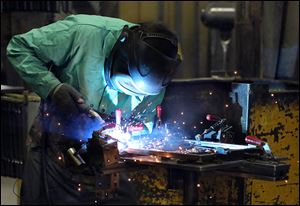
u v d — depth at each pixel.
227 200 3.88
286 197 4.10
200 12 5.32
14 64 2.85
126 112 2.95
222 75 4.67
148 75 2.52
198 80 3.73
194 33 5.42
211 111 3.54
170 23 5.39
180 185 2.88
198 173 2.84
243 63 5.11
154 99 2.98
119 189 3.59
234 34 5.09
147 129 2.99
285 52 4.89
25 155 3.72
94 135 2.60
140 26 2.62
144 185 4.18
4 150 4.16
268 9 4.90
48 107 3.02
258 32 5.02
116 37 2.76
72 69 2.84
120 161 2.57
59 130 2.96
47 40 2.81
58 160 3.02
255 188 3.90
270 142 3.86
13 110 4.04
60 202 3.20
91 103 2.85
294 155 4.07
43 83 2.79
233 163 2.47
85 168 2.74
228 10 4.66
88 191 3.19
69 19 2.91
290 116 3.96
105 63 2.76
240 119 3.10
